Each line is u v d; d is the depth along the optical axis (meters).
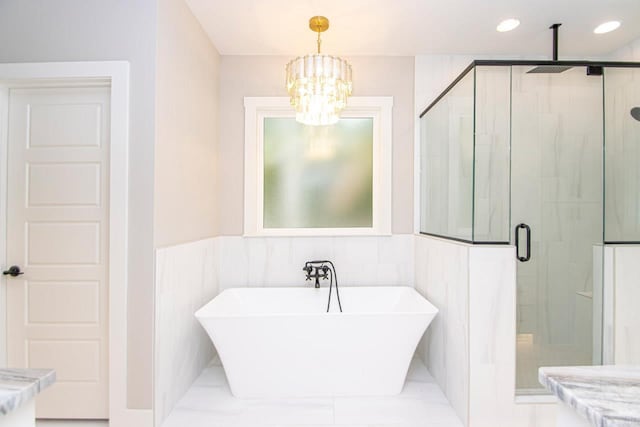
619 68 2.08
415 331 2.12
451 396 2.08
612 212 2.05
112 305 1.85
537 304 1.95
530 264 1.98
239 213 2.93
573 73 2.09
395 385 2.18
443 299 2.25
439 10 2.28
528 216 2.02
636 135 2.09
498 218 2.02
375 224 3.00
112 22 1.87
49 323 1.96
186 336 2.24
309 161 3.01
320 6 2.23
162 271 1.91
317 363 2.13
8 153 1.98
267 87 2.93
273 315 2.07
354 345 2.12
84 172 1.96
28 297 1.97
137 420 1.83
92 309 1.95
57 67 1.86
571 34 2.59
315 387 2.14
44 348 1.96
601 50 2.84
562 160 2.07
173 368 2.05
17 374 0.82
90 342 1.95
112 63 1.86
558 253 2.00
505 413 1.85
